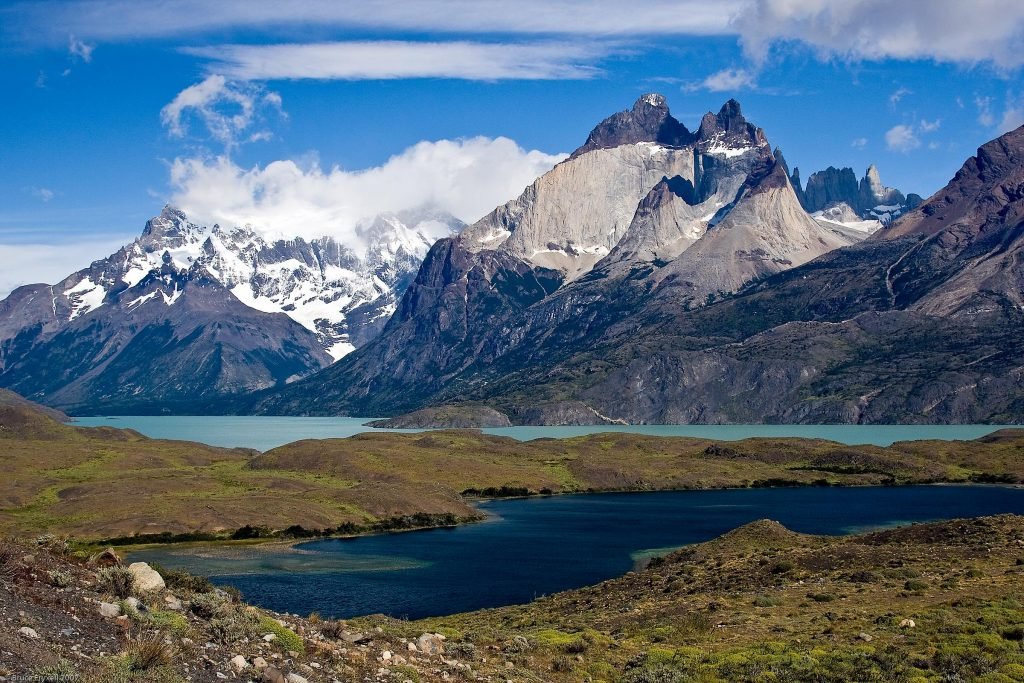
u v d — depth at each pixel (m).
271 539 174.25
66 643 28.38
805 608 72.38
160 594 36.12
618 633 68.81
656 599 87.31
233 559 149.88
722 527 193.00
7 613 28.77
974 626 57.34
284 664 33.47
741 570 95.56
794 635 62.06
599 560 147.88
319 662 35.25
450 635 57.66
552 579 130.00
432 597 116.12
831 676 49.06
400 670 37.34
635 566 141.12
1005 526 99.81
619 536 179.38
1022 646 51.94
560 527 196.00
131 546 162.88
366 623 67.44
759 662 53.22
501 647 55.88
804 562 94.50
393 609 108.06
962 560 86.94
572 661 53.38
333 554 156.00
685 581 95.00
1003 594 69.00
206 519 180.00
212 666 30.83
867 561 91.44
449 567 141.12
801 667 51.03
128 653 28.78
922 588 74.81
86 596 32.62
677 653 57.59
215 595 39.75
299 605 110.50
